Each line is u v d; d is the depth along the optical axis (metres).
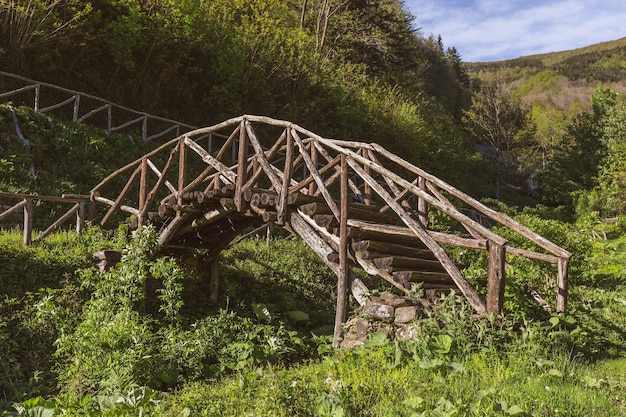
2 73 15.08
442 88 59.75
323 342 8.73
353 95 28.50
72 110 17.75
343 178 8.38
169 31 19.89
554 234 14.02
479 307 7.04
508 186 42.47
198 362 8.69
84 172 14.96
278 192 8.98
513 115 43.53
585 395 5.08
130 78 20.05
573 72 110.94
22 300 9.55
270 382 5.73
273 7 25.88
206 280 12.09
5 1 16.77
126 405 5.60
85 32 18.52
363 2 34.84
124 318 8.67
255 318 11.50
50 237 11.41
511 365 5.76
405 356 6.13
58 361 8.73
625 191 34.88
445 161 34.59
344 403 5.02
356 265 8.64
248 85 22.23
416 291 7.45
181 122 20.61
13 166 13.55
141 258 10.16
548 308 8.66
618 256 18.83
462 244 7.60
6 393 8.06
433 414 4.48
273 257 13.99
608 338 8.34
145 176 11.32
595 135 39.16
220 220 11.47
